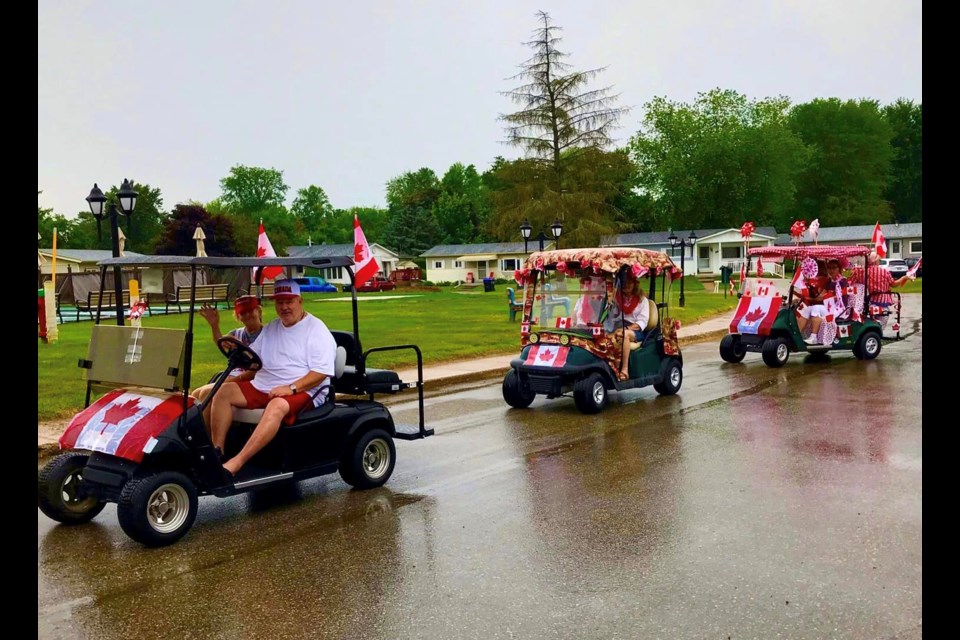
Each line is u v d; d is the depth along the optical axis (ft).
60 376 39.88
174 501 17.69
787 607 13.30
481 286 212.43
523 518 18.62
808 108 266.77
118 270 32.42
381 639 12.69
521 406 33.71
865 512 18.12
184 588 14.98
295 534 17.98
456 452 25.75
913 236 198.39
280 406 19.36
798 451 24.23
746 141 221.66
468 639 12.59
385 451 22.09
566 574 15.08
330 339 20.88
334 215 426.10
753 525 17.48
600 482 21.53
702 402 33.73
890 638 12.10
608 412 32.19
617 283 33.17
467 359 49.32
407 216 307.78
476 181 391.45
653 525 17.75
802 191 263.70
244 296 21.52
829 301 44.78
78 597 14.62
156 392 18.67
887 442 25.05
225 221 207.41
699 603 13.57
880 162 263.08
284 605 14.11
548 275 33.50
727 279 137.59
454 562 15.93
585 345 32.12
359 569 15.70
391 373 22.76
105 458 17.75
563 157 152.05
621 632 12.62
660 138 236.63
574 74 149.18
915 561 15.10
